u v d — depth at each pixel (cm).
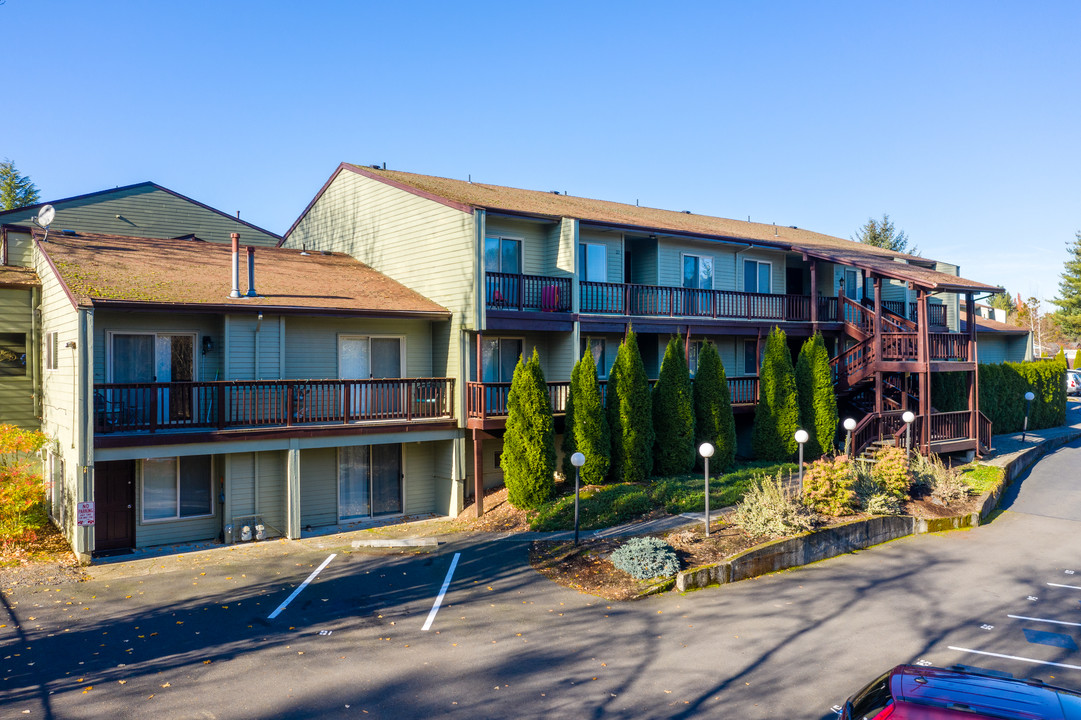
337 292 2033
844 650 1116
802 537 1586
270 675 998
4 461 1797
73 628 1167
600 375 2500
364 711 900
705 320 2516
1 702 913
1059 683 1012
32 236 2058
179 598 1316
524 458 1897
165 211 3241
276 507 1833
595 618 1238
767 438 2391
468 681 990
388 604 1295
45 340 1898
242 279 1966
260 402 1827
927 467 2167
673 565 1423
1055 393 3588
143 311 1638
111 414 1577
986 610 1301
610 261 2442
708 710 918
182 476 1770
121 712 888
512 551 1606
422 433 1975
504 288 2083
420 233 2205
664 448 2162
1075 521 1967
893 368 2466
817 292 2869
